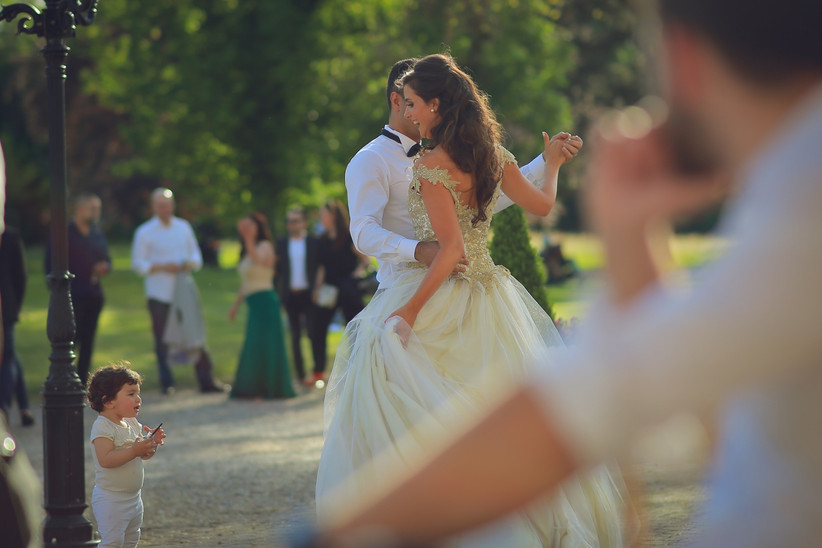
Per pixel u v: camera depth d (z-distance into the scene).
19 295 12.65
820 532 1.18
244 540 7.36
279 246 16.53
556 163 5.68
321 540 1.01
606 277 1.19
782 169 1.04
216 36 31.14
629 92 45.88
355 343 5.29
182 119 31.86
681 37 1.11
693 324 1.00
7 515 3.16
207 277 43.78
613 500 4.86
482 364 5.11
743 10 1.07
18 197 57.53
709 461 1.35
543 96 35.72
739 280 1.00
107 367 6.60
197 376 16.08
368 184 5.56
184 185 34.91
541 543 4.51
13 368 12.69
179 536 7.56
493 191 5.24
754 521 1.25
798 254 0.98
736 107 1.10
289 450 11.19
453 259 5.05
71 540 6.62
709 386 0.99
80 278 14.77
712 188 1.15
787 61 1.07
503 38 35.06
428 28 34.09
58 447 6.67
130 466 6.48
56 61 6.62
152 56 32.25
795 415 1.14
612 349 1.01
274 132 31.50
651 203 1.15
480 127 5.16
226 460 10.64
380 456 4.68
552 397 1.00
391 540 0.98
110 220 57.81
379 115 32.88
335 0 31.77
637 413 1.00
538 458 0.98
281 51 30.94
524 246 10.06
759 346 0.98
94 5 6.75
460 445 0.99
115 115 50.69
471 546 3.22
